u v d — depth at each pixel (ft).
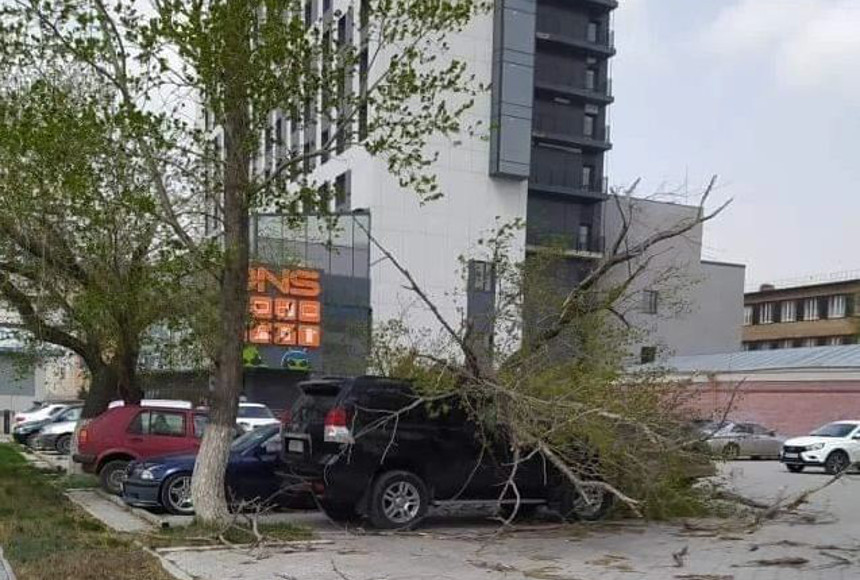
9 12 36.35
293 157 38.24
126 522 40.81
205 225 44.09
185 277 44.21
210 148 38.04
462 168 159.22
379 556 32.37
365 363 51.52
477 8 46.50
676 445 39.55
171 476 42.73
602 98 203.41
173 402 68.33
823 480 75.82
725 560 32.89
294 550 33.27
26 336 55.67
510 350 41.06
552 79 201.05
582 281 43.39
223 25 33.45
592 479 39.73
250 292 56.34
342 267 140.67
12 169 39.65
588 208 202.39
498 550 34.45
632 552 34.55
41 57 38.73
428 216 154.10
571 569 30.76
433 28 37.93
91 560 30.40
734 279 215.31
